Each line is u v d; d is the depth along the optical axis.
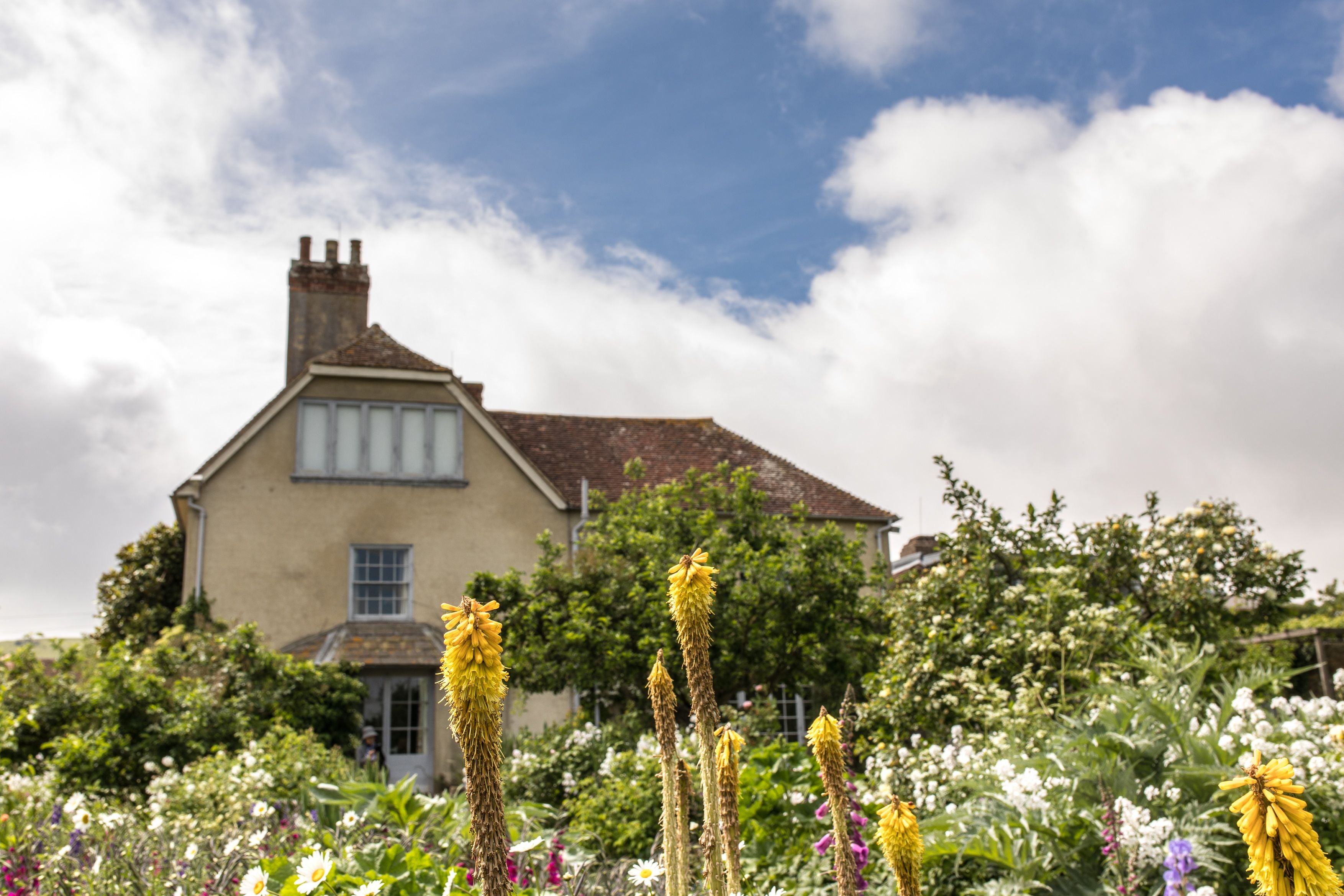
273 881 3.69
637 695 14.29
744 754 7.34
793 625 14.42
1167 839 4.51
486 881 1.37
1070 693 8.52
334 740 14.38
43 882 4.86
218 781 8.12
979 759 6.57
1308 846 1.36
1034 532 10.82
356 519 18.23
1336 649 11.64
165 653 13.68
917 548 23.64
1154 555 10.85
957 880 5.10
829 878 5.43
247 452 18.05
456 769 16.42
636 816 7.80
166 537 22.59
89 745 10.59
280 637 17.36
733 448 22.78
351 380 18.81
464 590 17.34
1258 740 5.00
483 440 19.22
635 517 15.48
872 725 9.35
